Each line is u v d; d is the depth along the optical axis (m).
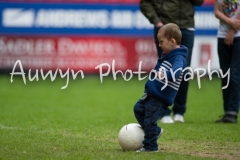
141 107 22.72
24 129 30.42
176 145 25.58
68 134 29.05
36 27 64.62
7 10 64.50
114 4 65.00
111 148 24.25
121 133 23.03
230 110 33.97
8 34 64.81
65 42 64.88
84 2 64.81
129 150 22.89
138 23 65.19
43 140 26.17
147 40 65.31
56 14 64.62
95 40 65.12
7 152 22.86
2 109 41.75
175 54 22.23
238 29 33.41
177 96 34.50
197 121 35.19
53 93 54.69
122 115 39.03
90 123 34.12
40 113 39.53
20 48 64.94
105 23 65.06
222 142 26.38
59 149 23.77
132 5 65.06
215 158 22.00
